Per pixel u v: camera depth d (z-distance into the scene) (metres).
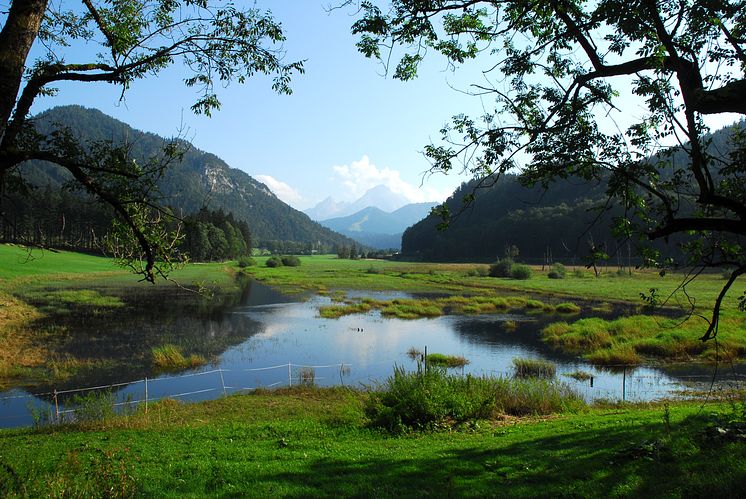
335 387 18.67
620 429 10.12
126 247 6.88
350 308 43.88
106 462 7.55
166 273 7.23
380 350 27.83
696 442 7.97
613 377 21.56
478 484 7.08
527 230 120.62
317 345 28.98
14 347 25.05
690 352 25.81
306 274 94.56
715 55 5.67
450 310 45.69
